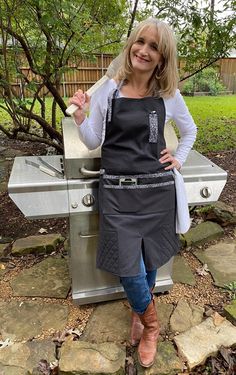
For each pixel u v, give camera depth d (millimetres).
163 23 1338
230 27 3705
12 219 2996
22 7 2600
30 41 3062
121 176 1387
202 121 7160
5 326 1732
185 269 2207
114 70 1477
